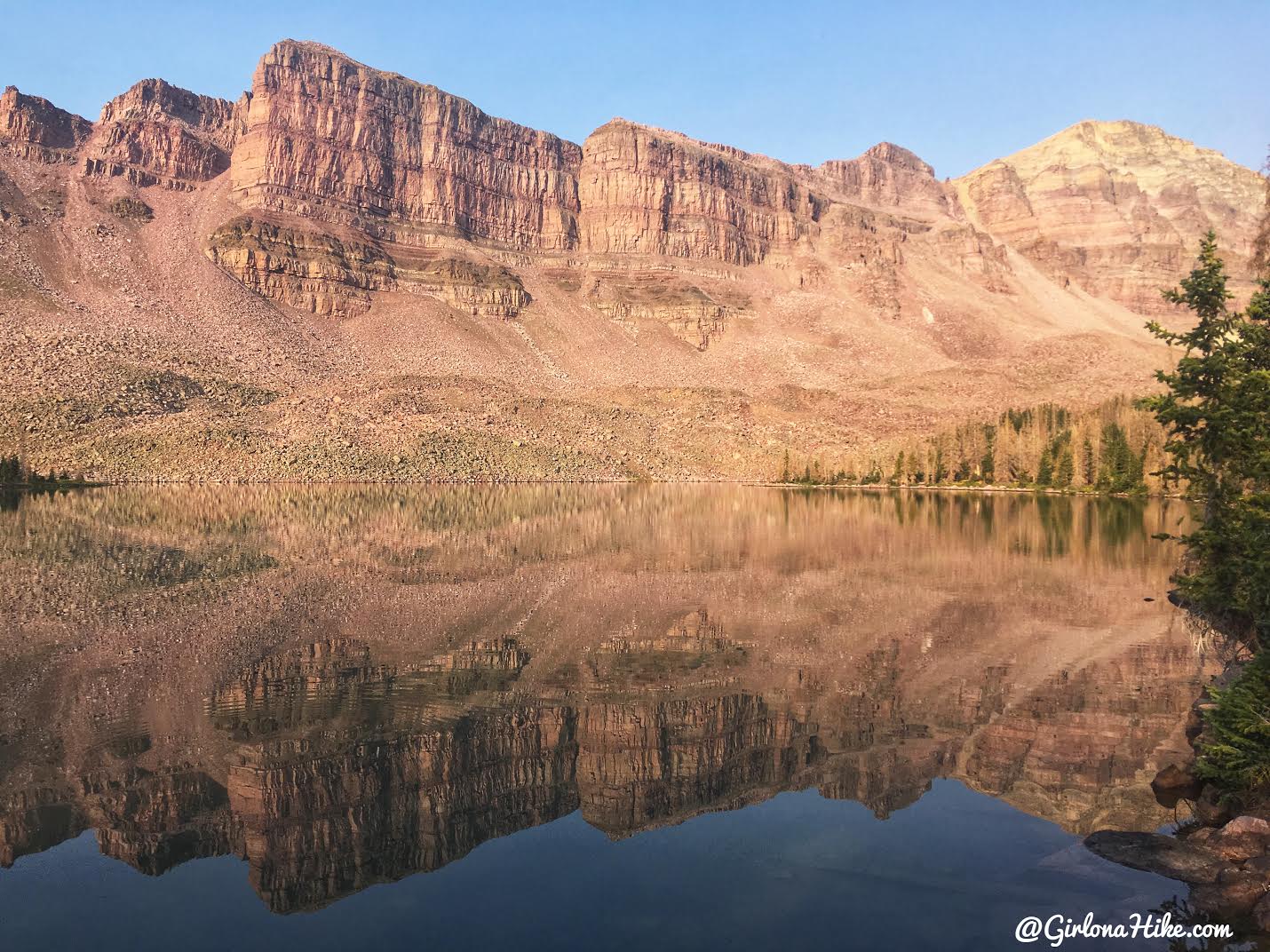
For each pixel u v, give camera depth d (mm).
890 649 31859
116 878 14766
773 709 24266
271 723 22766
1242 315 22922
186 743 21234
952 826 16625
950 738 21859
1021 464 170000
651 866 15047
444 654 30688
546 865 15109
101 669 27984
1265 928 12680
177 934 12953
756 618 37812
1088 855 15188
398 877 14766
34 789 18359
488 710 24016
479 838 16234
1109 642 33125
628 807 17594
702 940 12539
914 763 20094
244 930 13070
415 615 37750
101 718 23016
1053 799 18031
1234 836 15320
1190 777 18562
